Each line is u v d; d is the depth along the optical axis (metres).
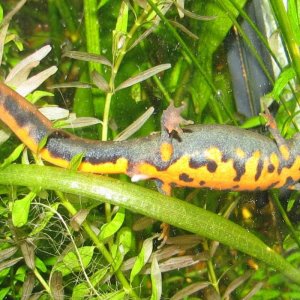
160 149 0.14
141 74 0.15
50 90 0.23
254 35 0.22
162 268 0.16
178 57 0.22
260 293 0.21
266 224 0.22
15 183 0.14
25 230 0.17
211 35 0.21
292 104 0.19
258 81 0.22
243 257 0.21
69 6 0.29
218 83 0.23
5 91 0.14
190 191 0.20
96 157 0.14
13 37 0.16
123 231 0.16
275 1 0.15
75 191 0.14
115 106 0.21
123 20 0.16
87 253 0.15
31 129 0.14
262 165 0.15
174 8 0.21
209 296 0.17
